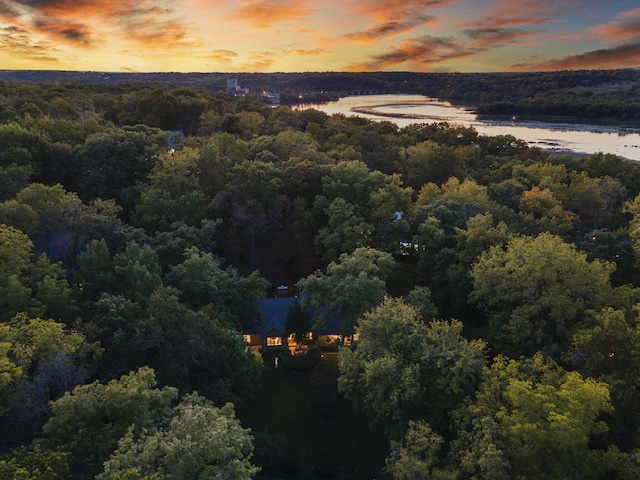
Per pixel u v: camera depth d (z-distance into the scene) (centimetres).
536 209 7038
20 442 3181
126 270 4441
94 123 9469
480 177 10938
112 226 5291
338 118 16475
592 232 6669
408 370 3384
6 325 3269
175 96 14812
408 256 6812
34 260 5138
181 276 4978
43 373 3027
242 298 5538
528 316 4319
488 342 4828
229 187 6856
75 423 2681
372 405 3594
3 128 7012
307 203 7344
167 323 3950
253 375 4512
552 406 2869
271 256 7106
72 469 3177
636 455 2922
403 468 2844
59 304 3997
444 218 6216
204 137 10644
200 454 2336
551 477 2856
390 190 6700
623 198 8044
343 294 4681
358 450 4347
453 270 5494
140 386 2822
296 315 5784
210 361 4119
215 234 6812
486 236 5409
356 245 6225
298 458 4219
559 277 4416
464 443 3094
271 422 4644
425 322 4709
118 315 3953
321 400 4716
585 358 3759
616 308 4216
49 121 8519
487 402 3241
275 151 8888
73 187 7369
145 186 6919
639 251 5434
